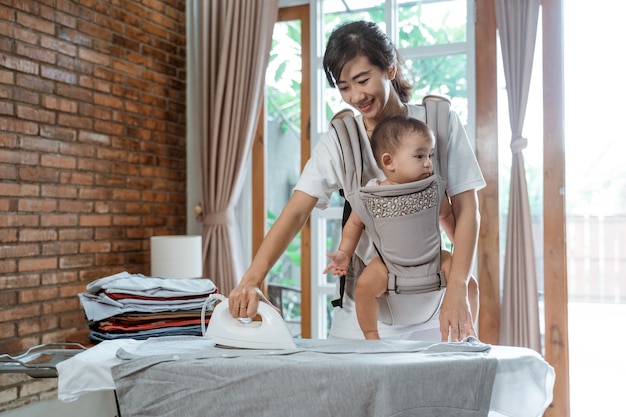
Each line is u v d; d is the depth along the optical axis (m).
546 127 3.01
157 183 3.65
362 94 1.39
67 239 3.01
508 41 3.07
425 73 3.38
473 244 1.43
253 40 3.64
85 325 3.11
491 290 3.11
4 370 1.46
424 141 1.38
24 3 2.77
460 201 1.47
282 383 1.14
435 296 1.47
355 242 1.52
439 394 1.09
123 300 1.71
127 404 1.23
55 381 2.08
